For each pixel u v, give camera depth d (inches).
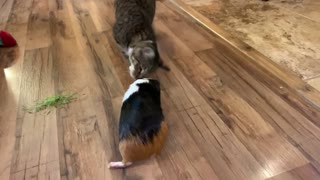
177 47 79.7
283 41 79.4
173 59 74.3
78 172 45.6
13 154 49.1
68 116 57.1
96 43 83.8
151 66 65.8
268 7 101.2
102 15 102.4
